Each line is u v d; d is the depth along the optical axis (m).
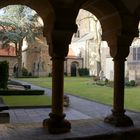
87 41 55.06
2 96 17.14
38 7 6.64
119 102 7.05
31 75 52.19
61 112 6.27
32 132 6.21
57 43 6.12
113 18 6.97
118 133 6.34
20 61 45.66
